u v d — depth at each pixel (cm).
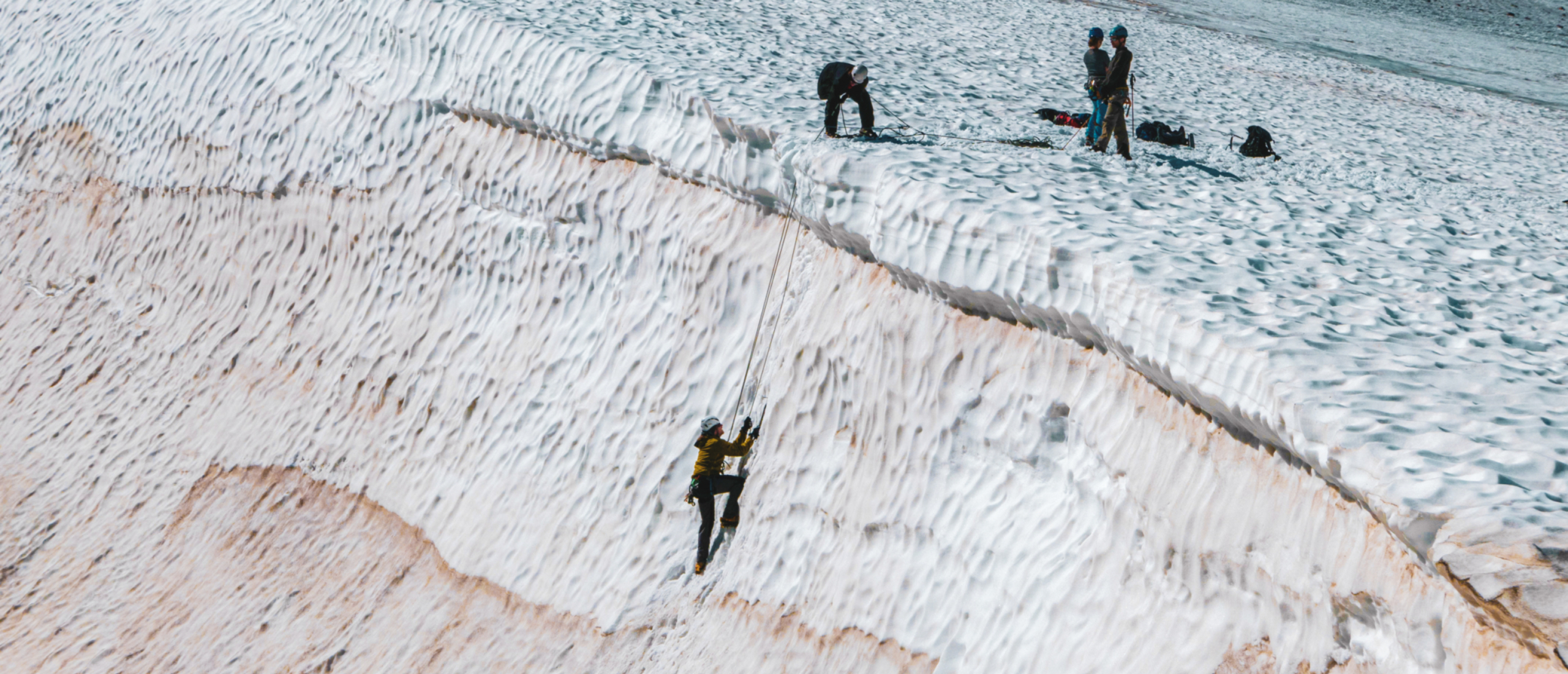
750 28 1427
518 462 942
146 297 1349
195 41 1455
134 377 1282
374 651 901
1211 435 524
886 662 659
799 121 891
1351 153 1224
